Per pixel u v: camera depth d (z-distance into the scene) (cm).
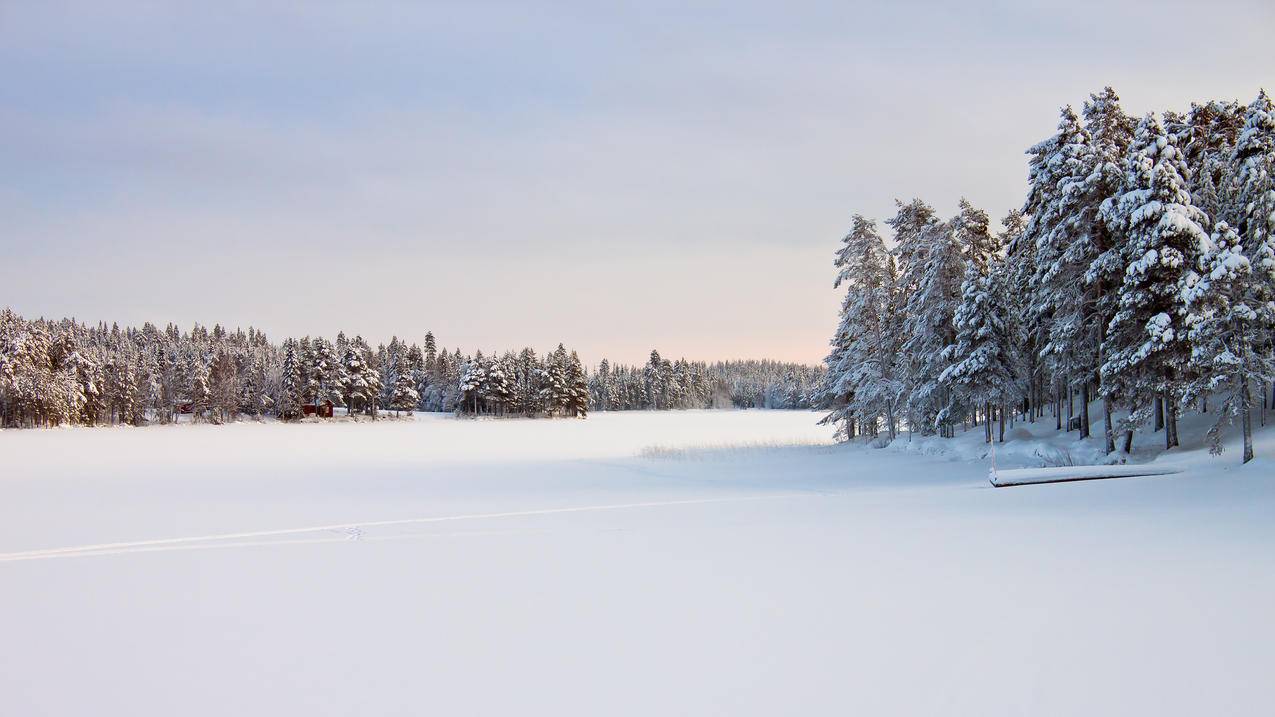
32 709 506
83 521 1558
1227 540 945
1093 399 3125
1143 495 1410
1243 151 2270
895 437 3628
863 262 3622
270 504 1891
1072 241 2277
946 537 1060
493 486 2391
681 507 1648
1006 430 3061
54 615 758
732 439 5803
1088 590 727
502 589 836
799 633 629
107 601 816
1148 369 2067
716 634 637
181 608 781
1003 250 3531
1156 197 1933
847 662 553
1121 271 2119
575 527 1340
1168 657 538
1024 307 2878
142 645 651
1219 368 1720
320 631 684
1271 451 1723
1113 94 2261
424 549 1128
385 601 793
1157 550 902
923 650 572
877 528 1174
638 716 468
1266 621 612
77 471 3139
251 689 539
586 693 512
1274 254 1825
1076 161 2186
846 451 3575
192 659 610
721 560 961
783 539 1108
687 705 484
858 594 750
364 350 12175
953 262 3095
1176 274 1914
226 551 1142
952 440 3077
